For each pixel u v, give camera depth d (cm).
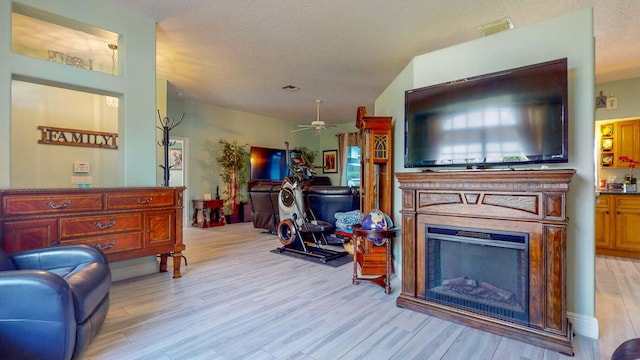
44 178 348
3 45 237
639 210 409
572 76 208
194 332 200
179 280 305
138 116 307
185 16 307
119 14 294
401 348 184
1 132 236
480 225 214
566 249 197
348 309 240
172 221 305
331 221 483
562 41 212
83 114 377
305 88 554
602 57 373
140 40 308
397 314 231
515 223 200
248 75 482
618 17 284
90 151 381
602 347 187
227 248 450
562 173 179
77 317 155
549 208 187
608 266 373
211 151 714
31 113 340
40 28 322
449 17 300
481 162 226
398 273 329
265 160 806
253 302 251
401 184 250
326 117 843
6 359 141
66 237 238
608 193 430
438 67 269
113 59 402
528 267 195
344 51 385
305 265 363
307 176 464
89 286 167
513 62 232
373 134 333
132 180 302
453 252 235
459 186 221
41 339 143
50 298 143
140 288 280
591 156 201
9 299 141
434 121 249
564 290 183
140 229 281
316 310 237
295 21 313
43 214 228
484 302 212
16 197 217
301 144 941
